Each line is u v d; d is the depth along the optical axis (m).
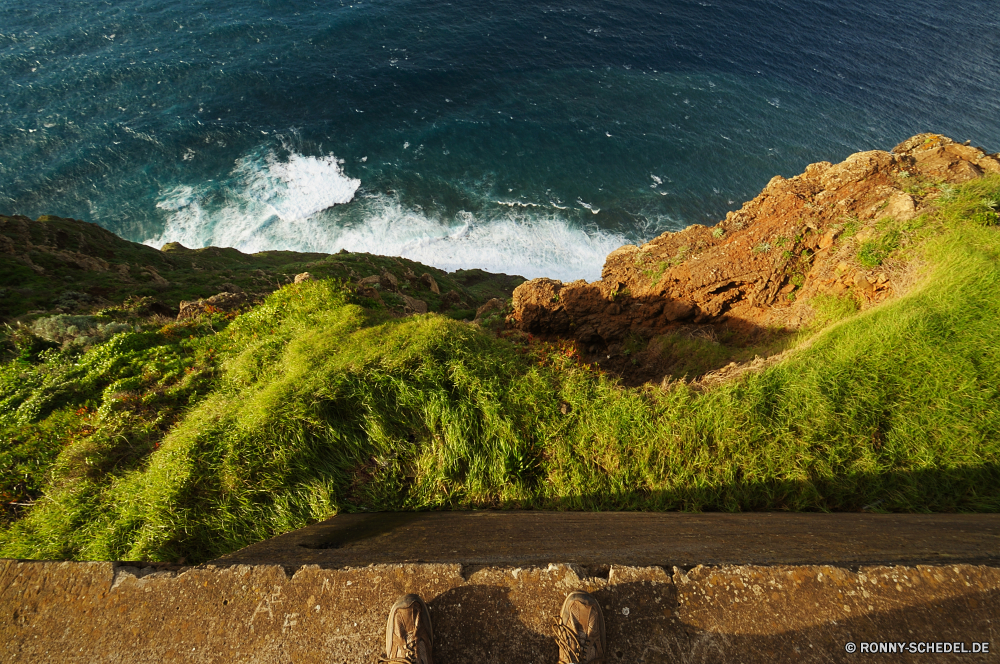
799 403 4.11
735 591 2.25
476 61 53.25
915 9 72.75
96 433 4.60
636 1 66.19
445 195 38.94
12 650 2.27
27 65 49.06
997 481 3.63
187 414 4.68
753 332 7.63
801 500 3.65
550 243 35.47
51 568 2.45
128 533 3.55
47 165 39.16
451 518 3.34
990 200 6.21
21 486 4.36
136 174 39.50
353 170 40.62
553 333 9.48
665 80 52.28
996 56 63.09
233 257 29.06
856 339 4.67
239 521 3.57
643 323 8.75
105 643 2.28
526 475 3.88
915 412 3.98
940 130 47.88
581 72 52.91
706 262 8.09
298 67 50.81
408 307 12.67
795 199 7.81
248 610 2.32
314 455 3.87
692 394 4.32
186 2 61.75
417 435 4.07
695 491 3.71
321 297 6.64
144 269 21.38
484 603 2.32
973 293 4.78
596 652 2.13
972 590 2.16
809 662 2.10
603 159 41.91
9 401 5.50
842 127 47.50
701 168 41.56
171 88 47.59
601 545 2.64
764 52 58.28
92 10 59.00
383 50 54.25
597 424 4.04
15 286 16.22
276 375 4.97
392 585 2.37
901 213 6.76
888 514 3.38
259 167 40.53
